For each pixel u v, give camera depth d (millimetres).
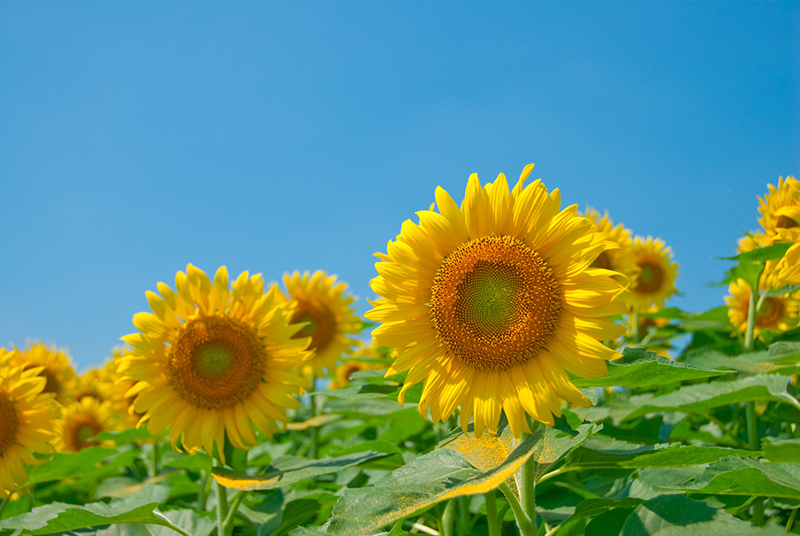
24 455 1373
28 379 1392
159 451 1693
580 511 1003
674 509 906
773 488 928
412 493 908
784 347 1136
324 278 1905
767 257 1241
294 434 1993
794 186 1257
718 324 1596
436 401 1000
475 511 1284
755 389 1097
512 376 983
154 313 1272
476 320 992
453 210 1004
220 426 1271
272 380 1293
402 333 1012
